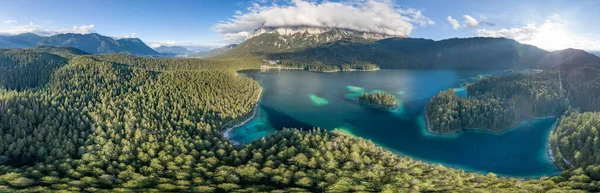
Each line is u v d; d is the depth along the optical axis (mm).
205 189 123188
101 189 120625
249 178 138125
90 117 191125
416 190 123562
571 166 170875
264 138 177750
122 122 191250
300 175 138375
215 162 155625
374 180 136000
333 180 135000
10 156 147125
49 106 193750
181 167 148125
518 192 122000
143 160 154375
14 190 109750
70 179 128500
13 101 184000
